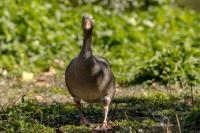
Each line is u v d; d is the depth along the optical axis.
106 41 19.19
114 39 19.19
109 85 10.34
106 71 10.25
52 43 18.20
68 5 20.86
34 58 17.23
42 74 16.34
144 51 18.83
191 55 15.71
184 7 25.11
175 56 15.45
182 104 12.12
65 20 19.61
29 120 10.74
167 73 14.88
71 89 10.38
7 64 16.75
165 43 19.88
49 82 15.42
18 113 11.09
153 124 10.59
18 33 18.20
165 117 10.84
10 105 12.45
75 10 20.53
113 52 18.28
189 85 14.26
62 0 20.92
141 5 22.53
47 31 18.72
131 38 19.78
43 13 19.44
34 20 18.88
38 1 20.16
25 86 14.91
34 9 19.33
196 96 12.91
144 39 19.83
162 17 21.75
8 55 17.25
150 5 22.77
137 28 20.67
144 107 11.95
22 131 10.21
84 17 10.29
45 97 13.51
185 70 14.91
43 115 11.25
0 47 17.48
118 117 11.23
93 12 20.55
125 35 19.77
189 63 15.27
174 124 10.52
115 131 10.12
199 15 23.69
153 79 14.98
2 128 10.35
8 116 10.95
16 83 15.29
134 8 22.33
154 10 22.27
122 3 21.88
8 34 17.92
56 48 18.06
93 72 10.09
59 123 10.84
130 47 19.02
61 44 18.33
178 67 15.04
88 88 10.16
